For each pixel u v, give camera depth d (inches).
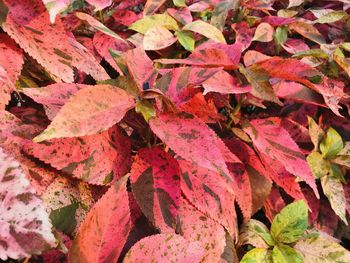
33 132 17.0
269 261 21.0
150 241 13.9
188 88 18.7
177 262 13.7
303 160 20.9
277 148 21.3
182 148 16.0
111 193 13.5
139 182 17.5
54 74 18.4
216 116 19.9
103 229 13.4
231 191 18.7
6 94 16.7
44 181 16.2
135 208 18.4
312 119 25.7
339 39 33.9
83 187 17.0
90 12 26.8
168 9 28.7
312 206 27.0
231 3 29.6
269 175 22.7
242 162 22.9
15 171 10.7
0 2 16.7
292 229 21.3
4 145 16.0
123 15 27.9
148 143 19.4
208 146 16.2
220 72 20.6
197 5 30.4
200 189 18.9
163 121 17.2
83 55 19.8
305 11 36.6
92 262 13.1
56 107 16.6
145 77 18.1
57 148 16.2
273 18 30.4
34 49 17.1
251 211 22.3
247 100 23.4
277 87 24.1
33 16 18.0
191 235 18.6
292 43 31.6
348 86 30.5
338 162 26.3
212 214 18.7
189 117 17.2
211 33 26.0
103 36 24.3
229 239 20.3
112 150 17.7
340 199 25.2
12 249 9.5
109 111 16.1
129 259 13.6
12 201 10.2
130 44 26.1
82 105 15.3
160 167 18.1
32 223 9.9
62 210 15.9
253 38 28.6
